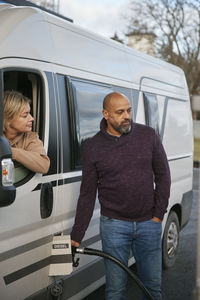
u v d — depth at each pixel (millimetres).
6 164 2371
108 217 3170
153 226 3186
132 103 4418
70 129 3449
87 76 3729
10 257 2846
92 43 3885
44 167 2996
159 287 3285
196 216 8227
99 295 4445
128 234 3152
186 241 6504
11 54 2873
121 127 3066
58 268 3133
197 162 16703
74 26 3666
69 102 3443
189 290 4648
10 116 2932
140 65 4711
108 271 3197
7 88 3277
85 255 3662
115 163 3074
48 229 3184
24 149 3018
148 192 3127
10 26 2951
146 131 3174
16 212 2865
